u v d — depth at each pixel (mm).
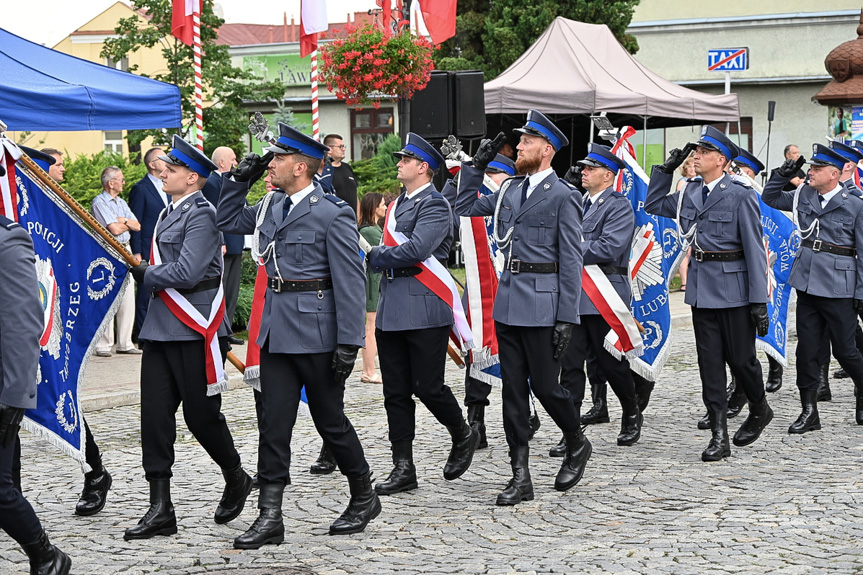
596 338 9086
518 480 7453
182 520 7066
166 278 6582
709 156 8906
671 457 8789
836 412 10633
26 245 5246
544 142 7508
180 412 10859
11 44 12023
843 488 7598
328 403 6605
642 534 6582
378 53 15461
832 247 9938
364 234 11516
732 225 8836
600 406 10219
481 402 9180
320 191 6629
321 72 16125
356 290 6480
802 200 10164
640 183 10258
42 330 5281
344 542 6543
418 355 7812
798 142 33562
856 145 13617
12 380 5133
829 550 6152
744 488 7688
